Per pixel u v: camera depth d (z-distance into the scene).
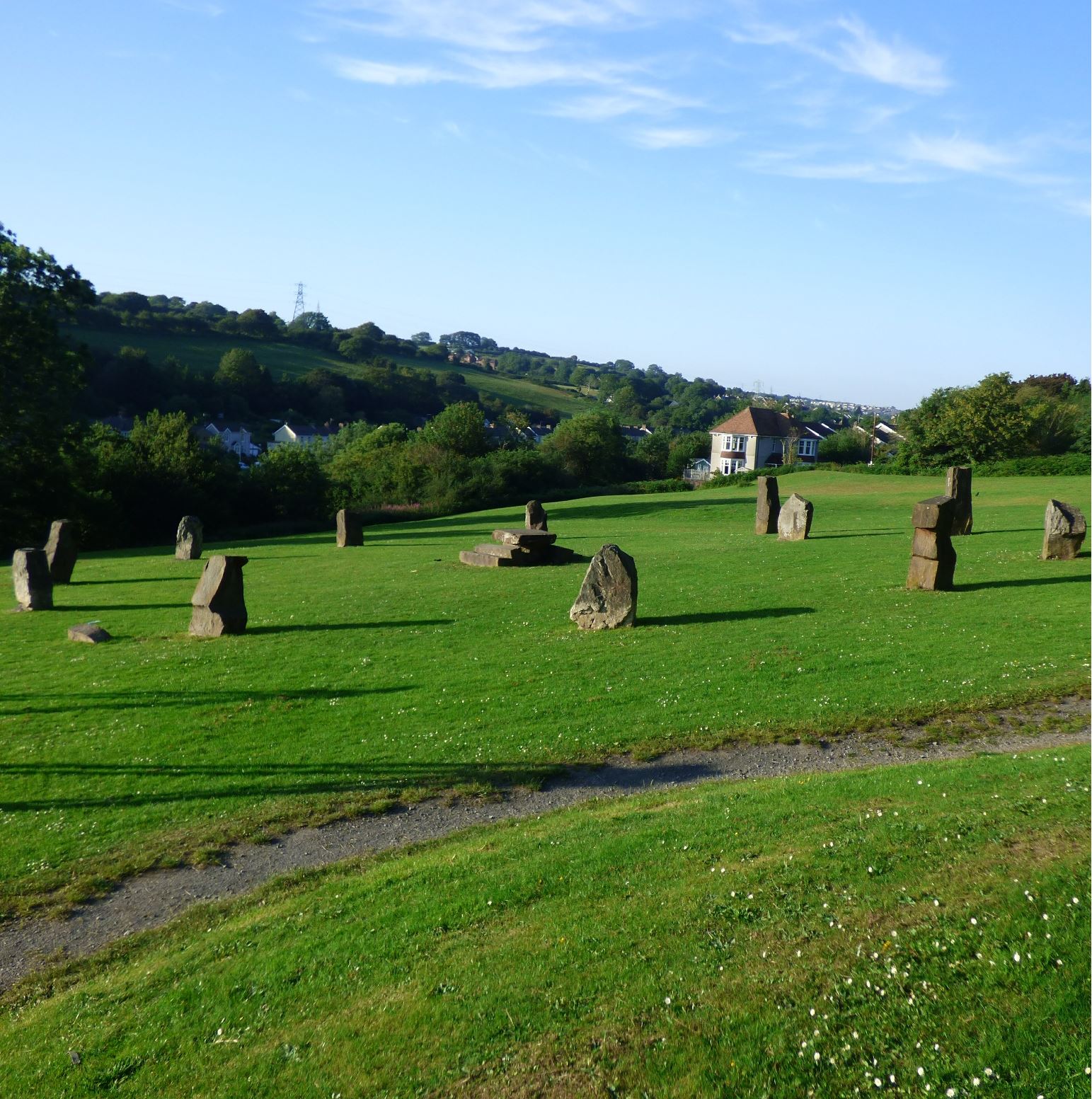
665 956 8.81
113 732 18.86
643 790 15.12
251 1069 8.14
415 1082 7.59
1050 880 9.02
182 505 73.00
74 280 63.84
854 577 32.56
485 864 11.88
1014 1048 6.83
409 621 28.84
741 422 144.25
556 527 62.56
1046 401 104.38
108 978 10.41
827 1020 7.46
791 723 17.77
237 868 13.12
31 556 33.50
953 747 16.36
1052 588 28.42
